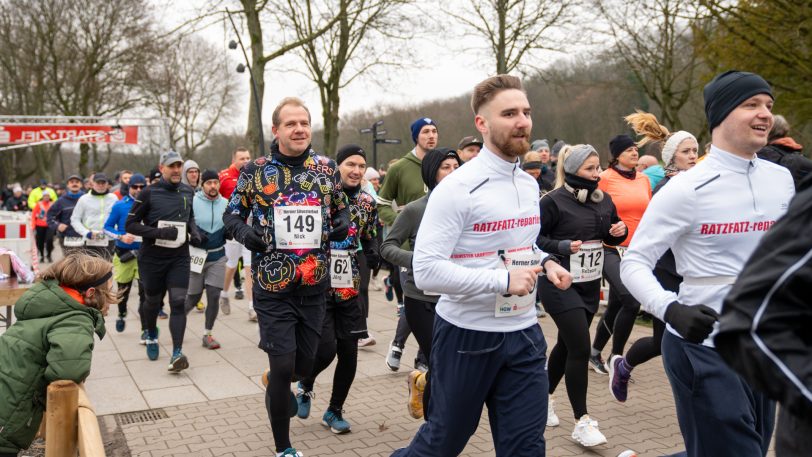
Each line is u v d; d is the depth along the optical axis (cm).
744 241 269
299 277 374
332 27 1853
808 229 143
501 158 275
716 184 270
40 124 1712
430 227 269
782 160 451
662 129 616
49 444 265
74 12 3025
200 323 833
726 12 1262
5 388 312
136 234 607
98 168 4078
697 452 270
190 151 4091
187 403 521
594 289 440
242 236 373
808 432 154
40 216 1862
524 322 278
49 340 311
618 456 371
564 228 434
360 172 480
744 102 265
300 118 379
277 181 379
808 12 1169
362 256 590
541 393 273
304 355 393
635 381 568
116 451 424
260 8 1593
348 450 420
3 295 512
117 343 727
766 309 145
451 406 277
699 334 242
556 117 2552
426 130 574
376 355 663
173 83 3469
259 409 504
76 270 329
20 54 3112
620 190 590
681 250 279
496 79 272
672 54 1931
